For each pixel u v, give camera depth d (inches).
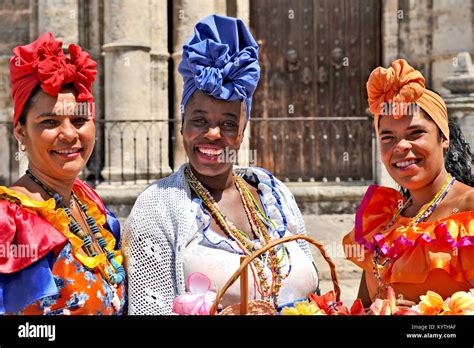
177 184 118.3
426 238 106.2
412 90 110.0
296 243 127.3
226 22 118.2
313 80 406.3
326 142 408.2
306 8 404.5
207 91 115.6
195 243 114.6
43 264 98.4
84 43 365.4
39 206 102.1
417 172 112.1
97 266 107.7
